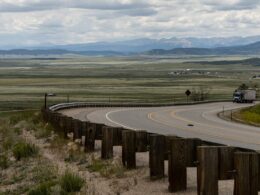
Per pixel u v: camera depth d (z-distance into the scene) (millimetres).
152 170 21688
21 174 28656
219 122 72188
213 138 46375
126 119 75000
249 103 152000
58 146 35281
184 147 19188
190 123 68875
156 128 58594
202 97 181250
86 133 31875
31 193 22141
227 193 18375
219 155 16375
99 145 34656
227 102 160500
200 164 16312
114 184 21703
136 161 26750
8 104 180250
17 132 50438
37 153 34656
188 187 19859
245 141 43375
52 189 21828
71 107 109375
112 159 27469
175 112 98750
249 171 15938
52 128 47781
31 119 62281
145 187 20469
